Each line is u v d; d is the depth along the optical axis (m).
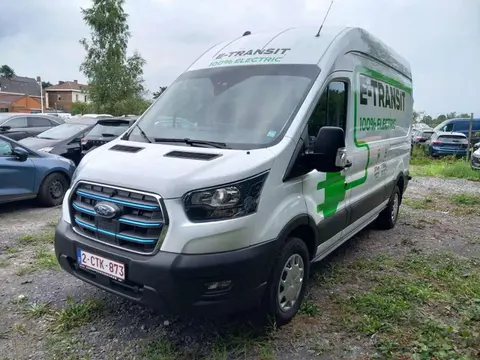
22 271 4.67
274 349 3.30
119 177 3.17
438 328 3.58
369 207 5.43
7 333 3.46
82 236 3.37
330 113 4.08
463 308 3.98
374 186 5.55
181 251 2.89
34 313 3.76
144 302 3.01
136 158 3.38
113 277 3.13
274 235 3.24
